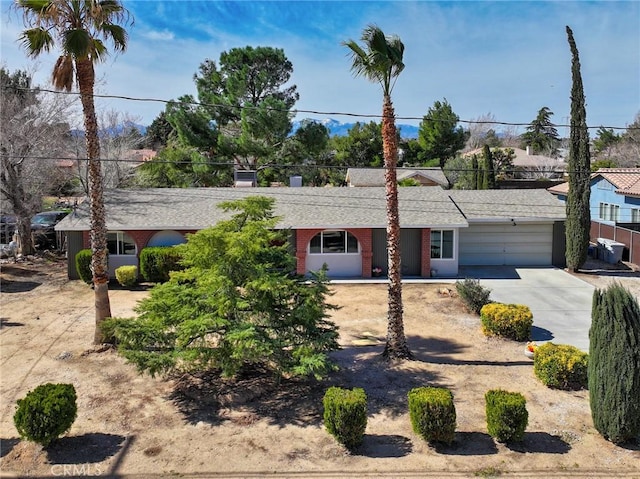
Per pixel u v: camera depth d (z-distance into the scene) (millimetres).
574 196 23234
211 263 11461
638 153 51062
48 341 14531
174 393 11320
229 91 35812
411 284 21734
